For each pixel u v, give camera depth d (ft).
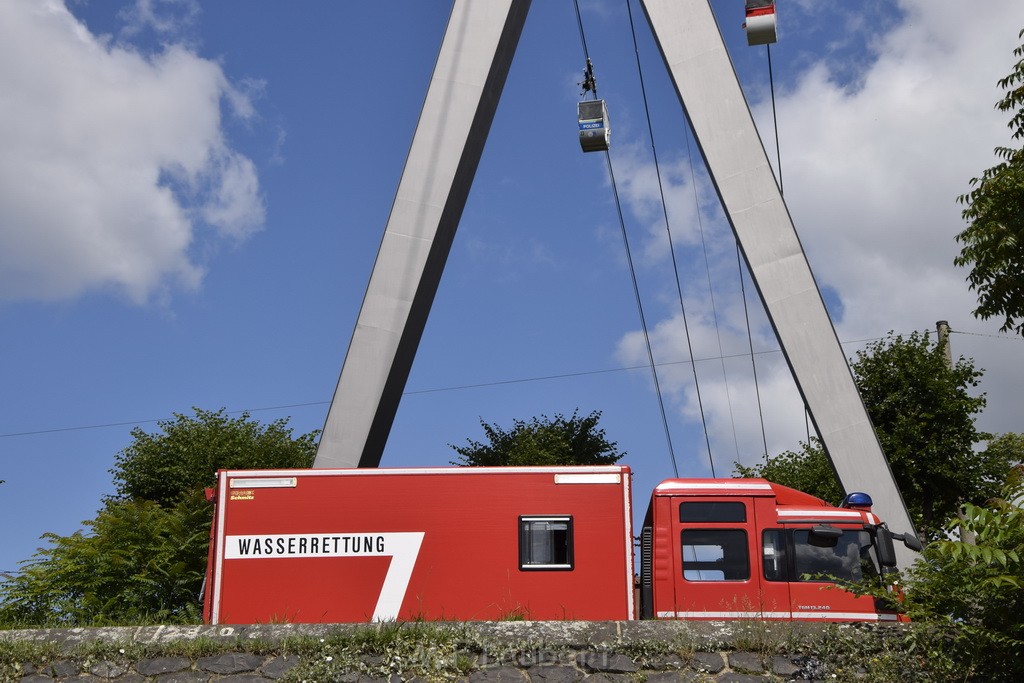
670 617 49.44
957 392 103.86
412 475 53.31
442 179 76.64
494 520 52.54
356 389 73.87
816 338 72.02
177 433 115.03
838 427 70.38
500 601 51.49
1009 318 60.49
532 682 42.50
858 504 53.16
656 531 50.90
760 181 74.90
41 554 74.33
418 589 51.93
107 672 43.88
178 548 76.95
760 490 51.16
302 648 44.39
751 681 41.98
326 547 52.70
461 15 79.20
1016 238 58.70
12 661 44.19
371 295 75.15
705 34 77.61
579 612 51.19
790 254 73.56
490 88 79.82
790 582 49.47
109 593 75.31
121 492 112.78
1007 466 101.09
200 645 44.39
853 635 43.09
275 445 114.93
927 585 42.11
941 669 40.73
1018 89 59.52
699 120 76.33
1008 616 39.58
